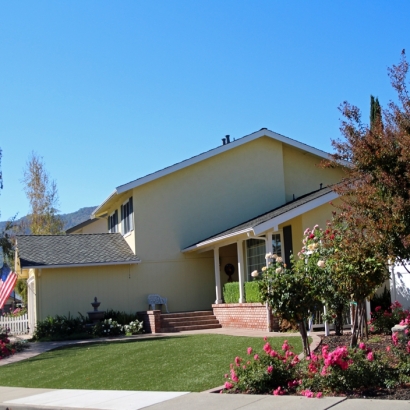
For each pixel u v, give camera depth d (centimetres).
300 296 1061
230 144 2675
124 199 2775
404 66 1089
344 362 877
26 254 2483
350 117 1130
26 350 1927
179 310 2581
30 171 4519
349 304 1146
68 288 2445
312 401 818
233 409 820
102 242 2725
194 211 2652
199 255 2645
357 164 1073
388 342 1205
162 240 2598
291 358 984
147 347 1588
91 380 1220
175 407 875
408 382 855
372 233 971
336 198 1847
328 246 1138
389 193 988
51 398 1066
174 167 2592
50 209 4500
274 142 2800
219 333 1894
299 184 2820
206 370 1159
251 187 2739
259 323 1939
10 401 1073
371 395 830
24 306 3809
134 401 952
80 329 2295
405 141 973
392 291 1537
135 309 2522
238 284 2170
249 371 969
